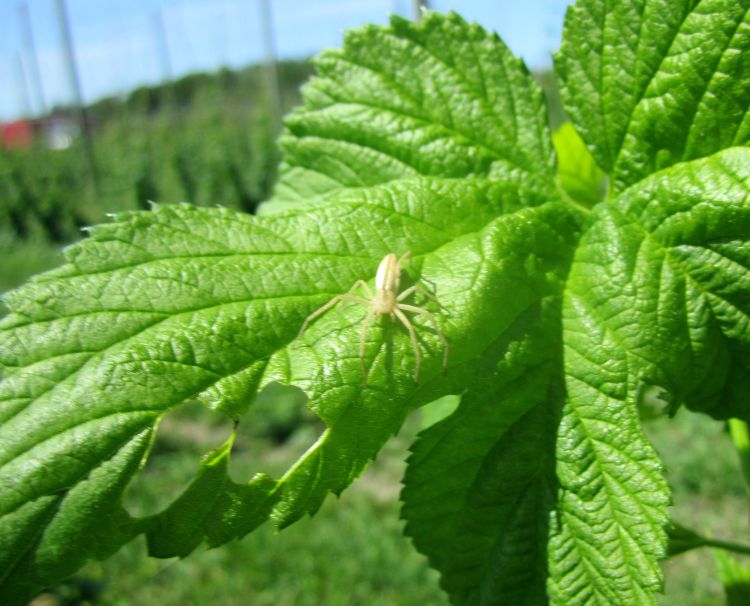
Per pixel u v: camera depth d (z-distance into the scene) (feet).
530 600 0.32
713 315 0.33
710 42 0.34
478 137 0.40
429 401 0.32
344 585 1.41
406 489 0.34
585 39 0.37
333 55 0.43
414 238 0.35
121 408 0.28
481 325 0.33
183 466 1.99
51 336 0.29
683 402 0.34
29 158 5.49
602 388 0.32
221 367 0.29
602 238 0.35
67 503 0.26
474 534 0.33
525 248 0.35
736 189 0.33
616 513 0.31
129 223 0.32
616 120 0.36
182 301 0.30
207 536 0.29
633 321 0.33
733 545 0.40
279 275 0.32
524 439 0.33
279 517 0.29
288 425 2.31
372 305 0.32
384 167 0.41
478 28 0.41
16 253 4.67
